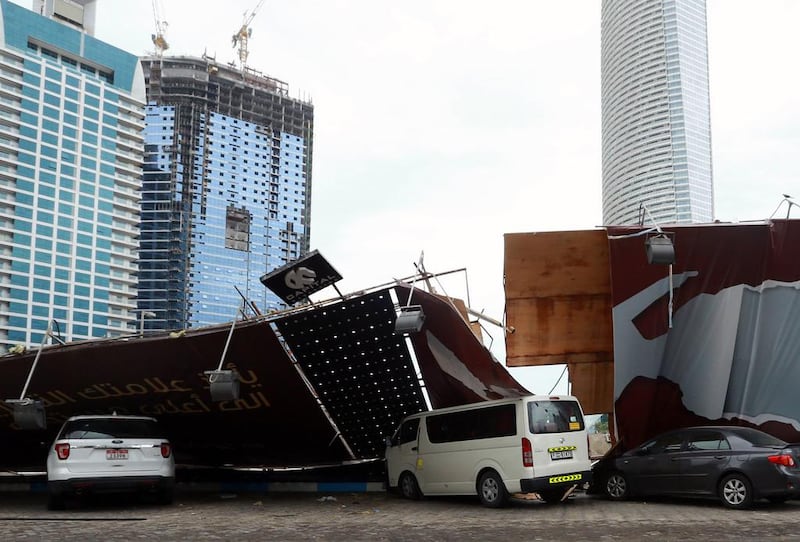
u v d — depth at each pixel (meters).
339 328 14.34
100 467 12.45
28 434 17.17
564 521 10.97
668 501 13.81
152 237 180.62
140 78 170.38
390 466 15.84
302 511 13.02
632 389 14.82
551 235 13.99
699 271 13.64
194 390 15.36
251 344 13.83
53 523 11.19
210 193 188.00
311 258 12.99
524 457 12.58
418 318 12.84
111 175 162.38
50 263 148.62
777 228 13.11
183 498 15.91
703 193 186.12
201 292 183.25
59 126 153.00
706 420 15.04
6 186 144.00
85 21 168.75
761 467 11.95
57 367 14.46
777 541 8.69
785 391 14.23
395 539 9.32
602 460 14.87
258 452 18.42
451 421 14.25
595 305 15.34
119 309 160.62
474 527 10.42
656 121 191.25
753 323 13.88
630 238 13.32
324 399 16.59
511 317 15.55
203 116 188.88
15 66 147.00
